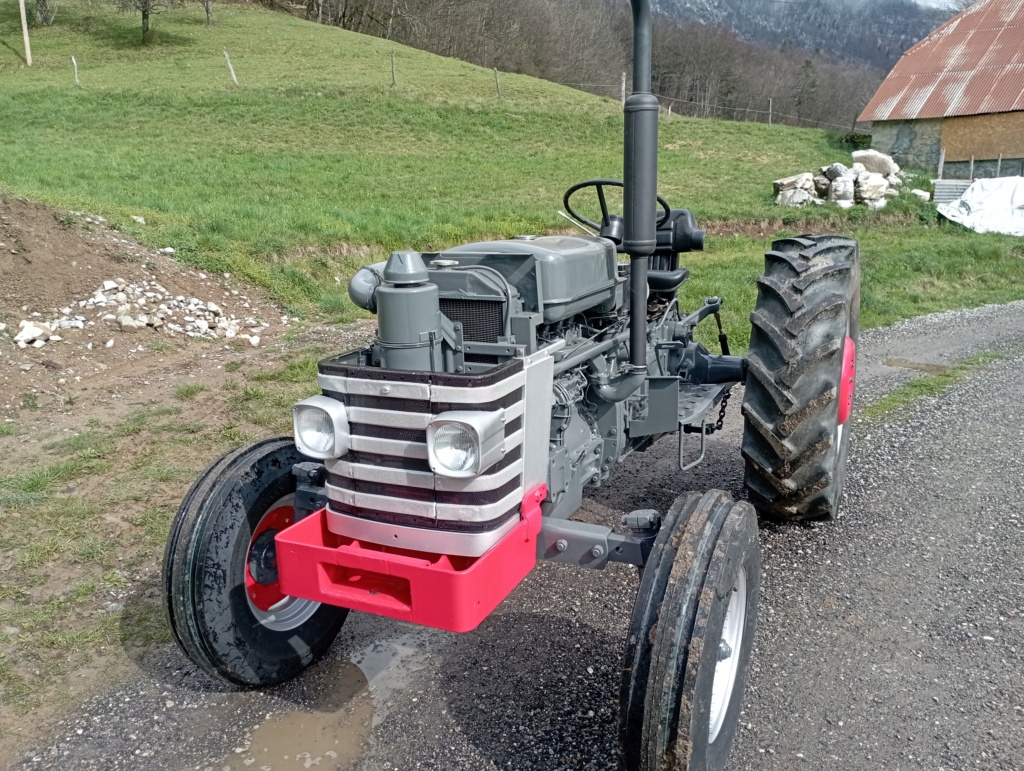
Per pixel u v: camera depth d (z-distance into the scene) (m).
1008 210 16.66
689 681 2.01
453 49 58.19
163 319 7.45
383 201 14.73
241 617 2.71
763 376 3.36
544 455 2.59
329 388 2.40
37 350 6.53
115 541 3.93
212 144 19.61
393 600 2.28
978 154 23.84
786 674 2.92
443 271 2.71
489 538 2.32
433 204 14.55
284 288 8.86
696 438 5.43
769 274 3.61
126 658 3.10
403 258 2.37
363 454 2.39
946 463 4.87
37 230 7.89
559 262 2.88
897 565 3.67
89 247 8.03
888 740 2.58
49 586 3.56
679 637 2.05
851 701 2.77
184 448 5.02
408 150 21.17
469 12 58.56
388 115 24.42
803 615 3.29
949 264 12.24
